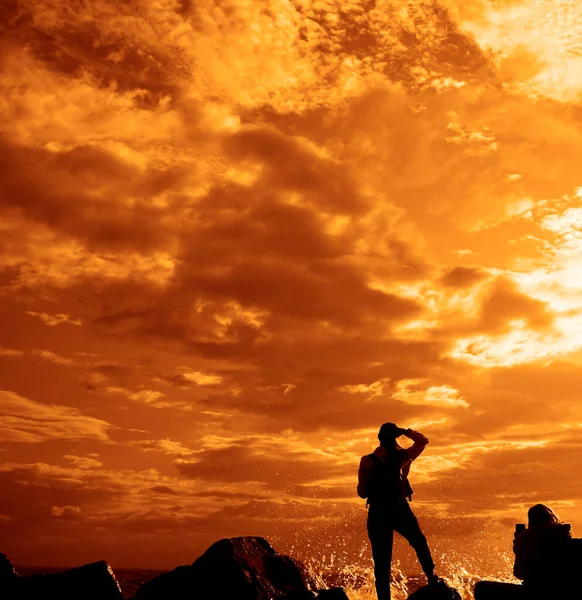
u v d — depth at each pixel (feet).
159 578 29.71
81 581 29.81
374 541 24.34
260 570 29.78
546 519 23.27
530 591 21.85
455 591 23.76
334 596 24.67
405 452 25.52
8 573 30.32
